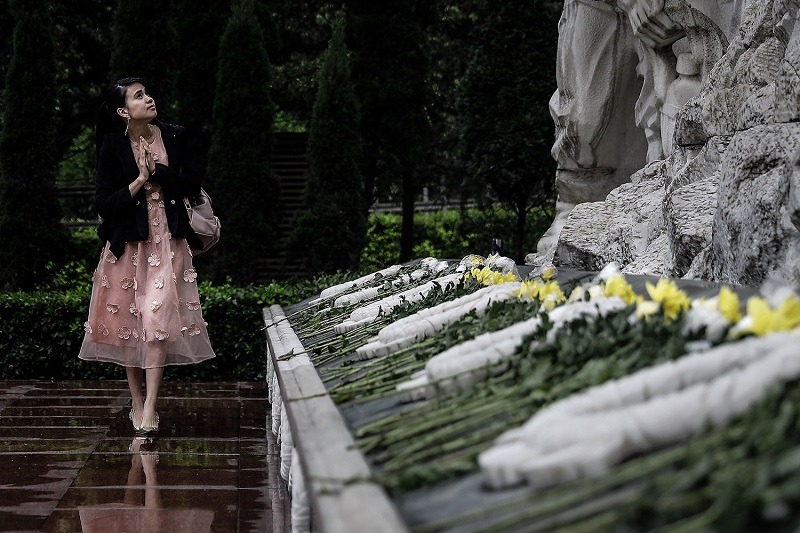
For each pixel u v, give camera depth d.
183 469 5.71
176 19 16.20
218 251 14.83
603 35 10.71
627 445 1.73
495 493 1.83
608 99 10.77
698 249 6.18
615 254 8.28
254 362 10.81
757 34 6.69
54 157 13.68
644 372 1.92
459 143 18.64
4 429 7.04
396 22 18.61
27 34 13.44
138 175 6.52
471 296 3.94
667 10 8.59
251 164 14.58
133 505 4.86
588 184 11.23
